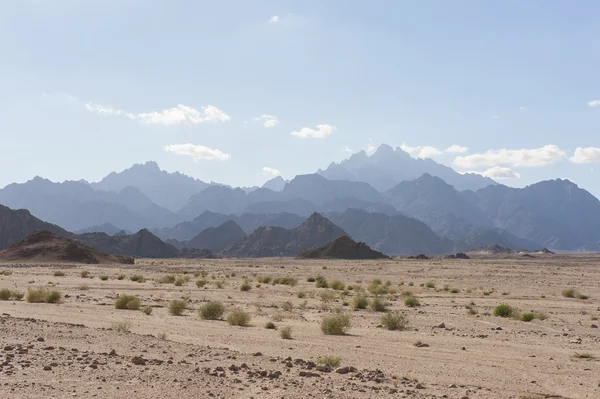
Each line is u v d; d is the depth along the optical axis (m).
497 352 22.66
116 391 13.27
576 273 105.44
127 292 51.22
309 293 53.91
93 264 129.88
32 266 110.00
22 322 25.55
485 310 40.19
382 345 23.89
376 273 105.31
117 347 20.08
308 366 18.20
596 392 16.14
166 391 13.48
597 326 32.22
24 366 15.50
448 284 74.75
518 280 82.62
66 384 13.75
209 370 16.14
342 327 27.64
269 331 27.36
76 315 32.06
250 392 13.81
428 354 21.94
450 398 14.52
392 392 14.77
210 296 48.41
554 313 39.22
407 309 39.94
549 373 18.72
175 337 24.55
